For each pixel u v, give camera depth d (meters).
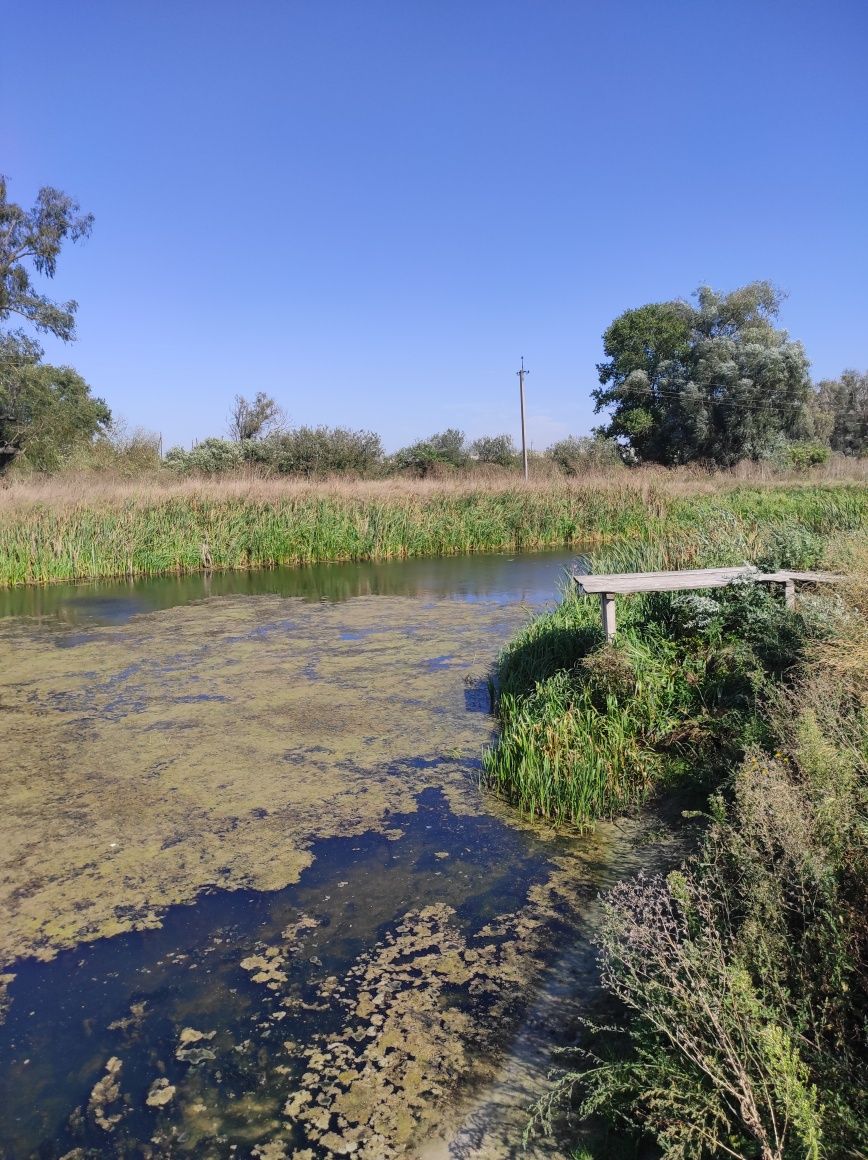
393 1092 2.43
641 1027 2.37
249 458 26.00
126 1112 2.38
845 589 4.75
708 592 5.69
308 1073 2.52
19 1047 2.66
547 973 2.95
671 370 31.11
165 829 4.17
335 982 2.94
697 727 4.74
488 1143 2.24
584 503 17.12
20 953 3.16
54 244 26.84
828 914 2.22
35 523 13.27
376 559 15.11
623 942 2.92
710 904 2.51
